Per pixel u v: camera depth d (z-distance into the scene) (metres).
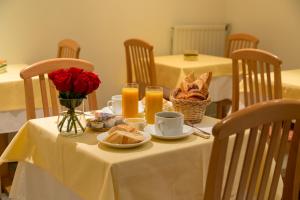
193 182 1.52
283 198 1.39
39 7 3.54
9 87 2.68
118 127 1.58
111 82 4.03
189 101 1.73
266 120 1.15
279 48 4.21
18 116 2.75
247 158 1.18
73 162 1.52
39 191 1.86
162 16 4.21
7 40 3.45
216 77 3.55
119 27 3.97
